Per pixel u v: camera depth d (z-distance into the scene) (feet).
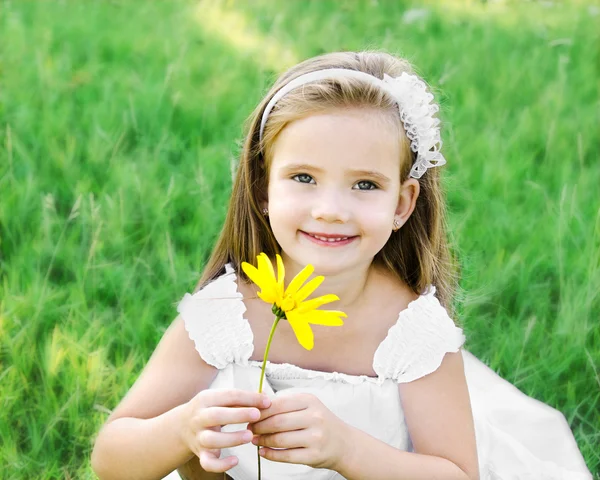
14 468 8.99
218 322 7.95
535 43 19.74
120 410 7.93
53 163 14.12
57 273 11.95
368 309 8.03
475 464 7.90
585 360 10.55
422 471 7.48
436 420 7.82
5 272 11.99
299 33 19.85
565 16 21.27
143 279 11.50
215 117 15.97
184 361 8.01
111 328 10.67
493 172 14.12
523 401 9.56
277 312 6.30
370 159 7.28
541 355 10.53
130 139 15.37
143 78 17.40
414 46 18.92
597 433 9.75
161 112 15.94
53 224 12.65
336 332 7.98
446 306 8.65
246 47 18.97
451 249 10.48
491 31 20.22
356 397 7.81
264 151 7.77
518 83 17.60
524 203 13.64
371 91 7.38
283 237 7.46
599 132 15.92
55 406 9.48
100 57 18.26
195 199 13.32
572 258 12.26
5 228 12.46
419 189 8.03
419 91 7.59
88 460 9.07
